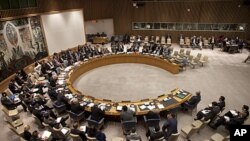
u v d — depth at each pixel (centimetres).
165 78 1352
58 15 1686
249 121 853
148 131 786
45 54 1606
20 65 1352
